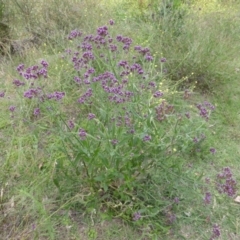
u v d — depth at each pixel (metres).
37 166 2.72
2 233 2.33
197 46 3.90
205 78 3.90
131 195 2.43
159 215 2.47
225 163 3.04
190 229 2.47
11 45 4.23
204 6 5.27
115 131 2.35
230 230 2.49
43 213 2.26
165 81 3.73
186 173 2.68
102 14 4.70
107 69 3.30
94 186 2.49
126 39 2.92
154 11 4.89
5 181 2.62
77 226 2.40
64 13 4.53
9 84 3.47
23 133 3.03
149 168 2.45
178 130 2.72
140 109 2.66
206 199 2.45
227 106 3.74
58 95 2.44
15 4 4.34
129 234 2.38
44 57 3.86
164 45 4.13
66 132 2.47
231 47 4.20
